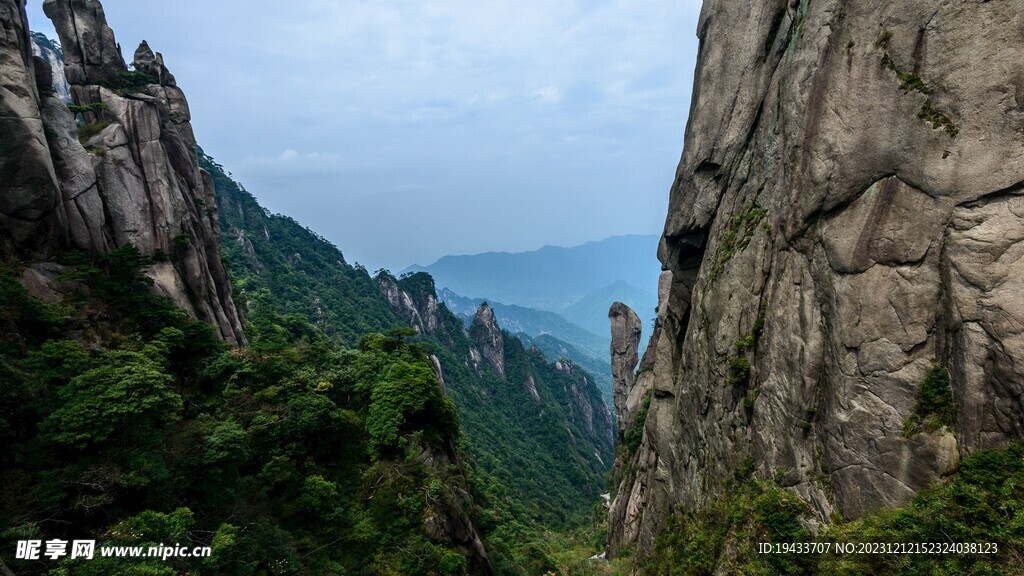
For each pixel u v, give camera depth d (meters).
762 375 16.98
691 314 23.19
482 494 54.00
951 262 11.76
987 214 11.29
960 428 11.33
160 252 34.38
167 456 19.38
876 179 13.45
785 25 18.56
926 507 11.13
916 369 12.25
